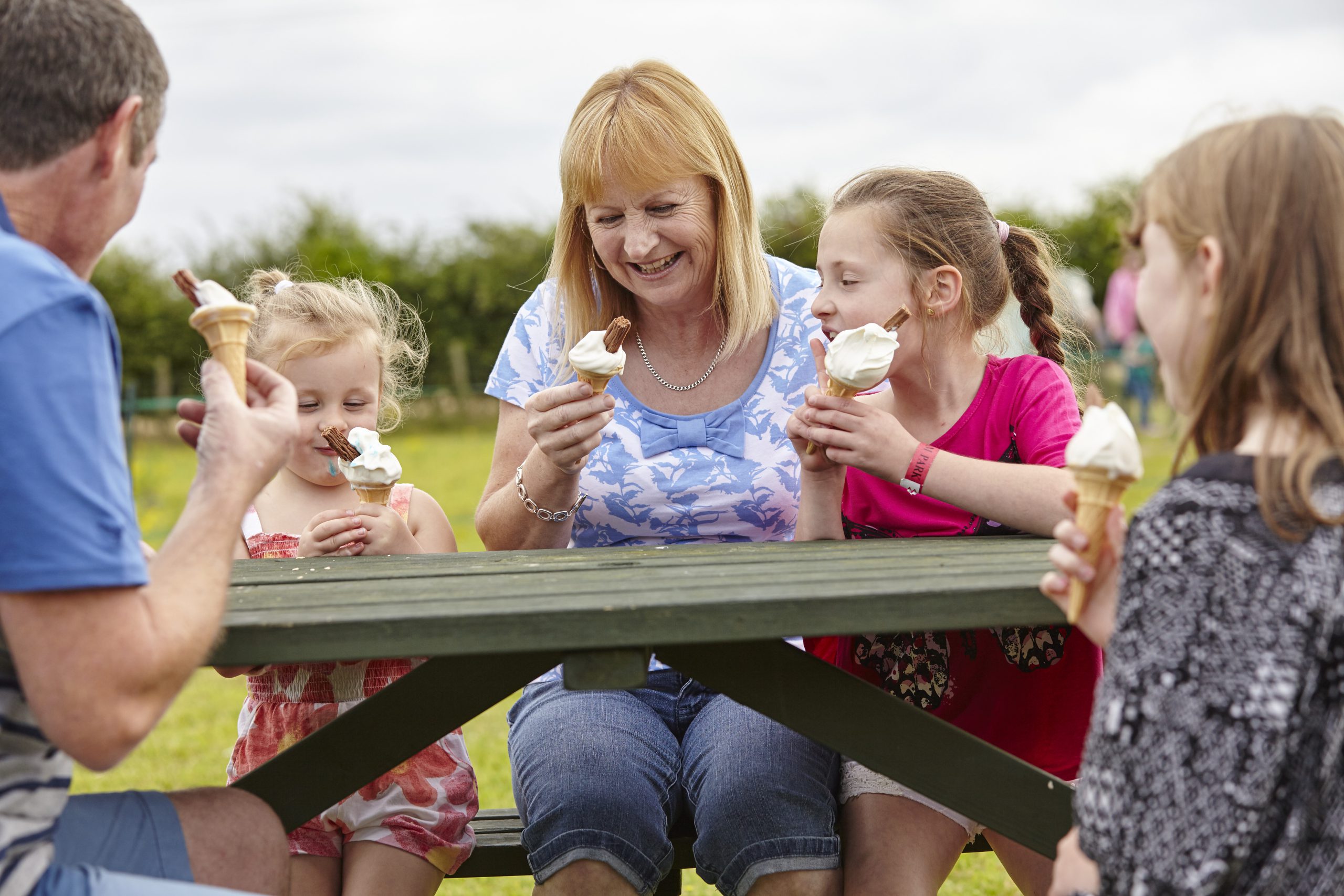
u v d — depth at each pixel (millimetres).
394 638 1505
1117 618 1349
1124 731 1288
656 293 2541
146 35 1546
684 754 2273
